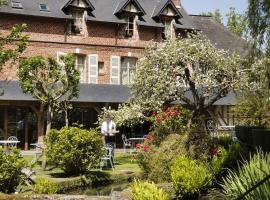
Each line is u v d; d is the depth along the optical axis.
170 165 11.83
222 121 29.42
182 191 10.20
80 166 14.91
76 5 27.23
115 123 21.12
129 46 28.72
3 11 25.06
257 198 6.58
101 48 28.03
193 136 12.05
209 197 9.99
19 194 9.99
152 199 8.16
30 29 26.22
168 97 20.78
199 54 20.53
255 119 22.92
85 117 27.31
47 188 10.70
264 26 18.28
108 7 29.00
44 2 27.06
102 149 15.48
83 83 26.83
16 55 13.90
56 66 18.16
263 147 15.00
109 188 14.08
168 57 20.64
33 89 17.50
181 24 30.45
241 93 22.44
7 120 25.06
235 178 8.27
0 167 10.49
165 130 13.20
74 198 9.85
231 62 20.61
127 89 27.56
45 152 15.14
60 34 26.97
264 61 19.02
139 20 29.09
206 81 20.11
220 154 11.97
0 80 24.53
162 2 30.53
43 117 23.67
